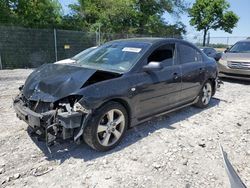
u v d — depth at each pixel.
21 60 14.85
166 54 4.75
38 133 3.40
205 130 4.66
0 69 13.87
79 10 25.41
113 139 3.79
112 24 24.33
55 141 3.31
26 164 3.29
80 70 3.79
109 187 2.91
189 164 3.45
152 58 4.40
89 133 3.43
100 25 22.48
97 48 5.16
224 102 6.77
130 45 4.63
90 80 3.92
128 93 3.80
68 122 3.18
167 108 4.75
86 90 3.37
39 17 22.08
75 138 3.32
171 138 4.24
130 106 3.89
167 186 2.96
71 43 16.47
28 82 3.96
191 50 5.49
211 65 6.02
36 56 15.34
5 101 6.13
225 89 8.61
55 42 15.81
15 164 3.28
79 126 3.30
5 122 4.66
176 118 5.26
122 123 3.85
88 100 3.32
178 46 5.10
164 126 4.77
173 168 3.33
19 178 3.01
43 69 4.25
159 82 4.36
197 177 3.15
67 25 22.17
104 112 3.53
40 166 3.26
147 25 27.66
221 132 4.59
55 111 3.23
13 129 4.34
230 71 9.51
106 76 4.10
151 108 4.33
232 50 10.54
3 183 2.90
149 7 27.06
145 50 4.33
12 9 20.30
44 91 3.50
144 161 3.47
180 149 3.85
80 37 16.83
